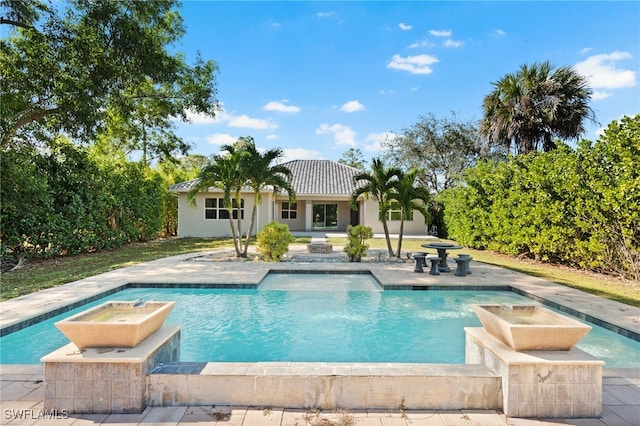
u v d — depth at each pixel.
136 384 2.98
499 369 3.12
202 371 3.16
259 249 11.95
